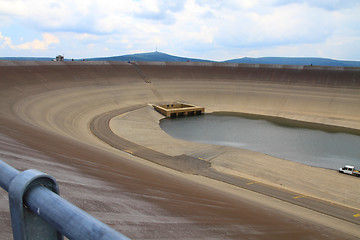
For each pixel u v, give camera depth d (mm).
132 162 22969
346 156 49500
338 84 90750
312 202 27656
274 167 38625
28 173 1604
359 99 84000
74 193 7602
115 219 6414
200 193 14516
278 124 74812
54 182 1723
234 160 40750
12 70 64500
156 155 40000
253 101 95250
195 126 69625
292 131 67375
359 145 56656
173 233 6656
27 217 1625
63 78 76812
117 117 66125
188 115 83938
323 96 88812
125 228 6051
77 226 1366
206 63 112625
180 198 11195
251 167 38125
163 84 101625
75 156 15727
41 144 16734
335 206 27219
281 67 104188
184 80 105500
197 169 35438
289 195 29109
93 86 82062
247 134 63438
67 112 59469
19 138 16578
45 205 1491
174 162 37406
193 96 99250
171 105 88812
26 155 11852
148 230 6332
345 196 30438
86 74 85812
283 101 91938
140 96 90688
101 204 7262
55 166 11258
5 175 1778
